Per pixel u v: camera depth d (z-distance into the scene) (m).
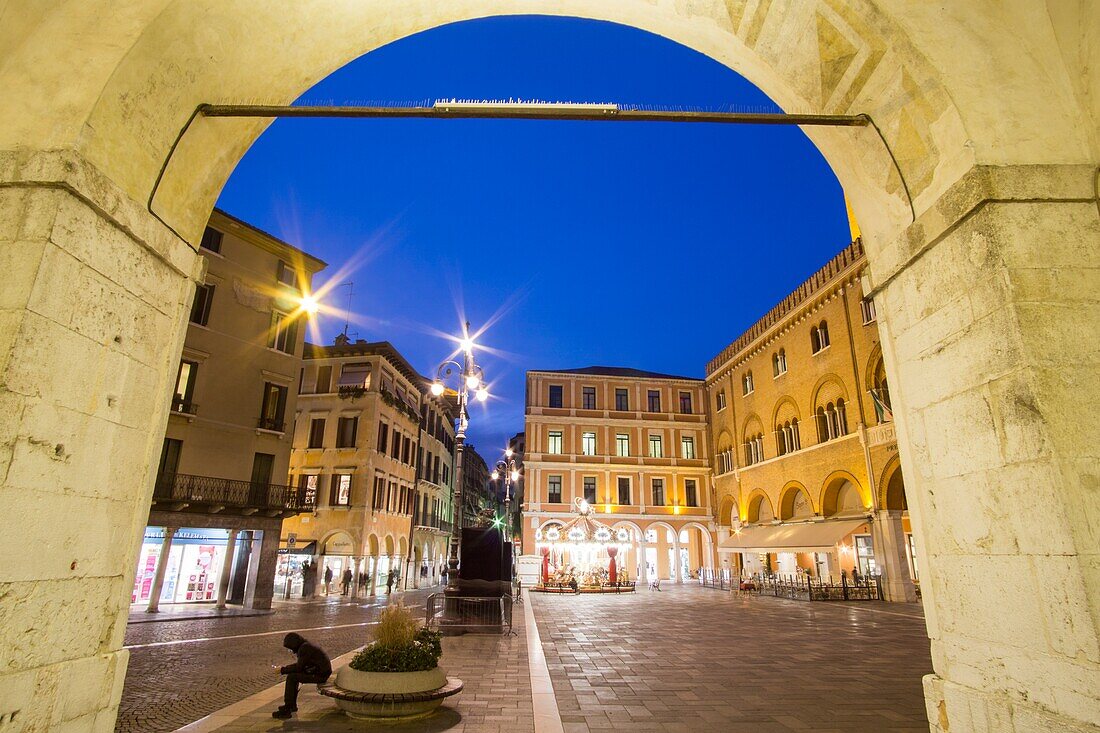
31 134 3.39
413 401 42.97
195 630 16.48
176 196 4.34
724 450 44.66
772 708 7.64
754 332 39.69
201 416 23.00
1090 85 3.72
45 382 3.19
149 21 3.56
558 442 46.75
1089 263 3.49
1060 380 3.27
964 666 3.72
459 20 5.34
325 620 19.67
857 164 4.75
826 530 28.66
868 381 27.34
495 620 14.91
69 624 3.34
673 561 46.19
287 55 4.68
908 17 3.88
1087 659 2.90
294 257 27.44
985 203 3.58
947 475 3.91
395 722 6.74
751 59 5.14
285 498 25.03
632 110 4.20
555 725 6.64
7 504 2.95
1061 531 3.07
